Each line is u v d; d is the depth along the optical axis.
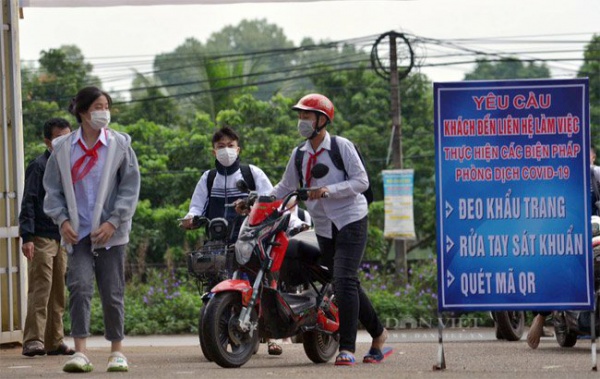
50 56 82.56
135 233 64.12
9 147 24.09
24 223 21.08
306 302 18.81
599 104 79.94
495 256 15.68
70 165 16.28
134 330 37.56
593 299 15.65
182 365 19.19
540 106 15.59
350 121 78.94
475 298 15.72
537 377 15.01
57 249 21.83
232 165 21.05
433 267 44.53
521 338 26.81
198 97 82.50
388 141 76.50
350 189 17.84
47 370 18.03
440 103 15.65
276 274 18.48
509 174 15.63
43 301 21.62
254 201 18.78
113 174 16.38
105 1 23.25
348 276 18.02
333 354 19.75
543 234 15.65
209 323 17.58
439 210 15.70
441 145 15.67
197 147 70.56
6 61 24.08
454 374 15.55
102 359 21.12
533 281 15.67
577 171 15.59
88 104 16.20
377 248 70.31
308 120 18.08
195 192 21.20
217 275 19.56
